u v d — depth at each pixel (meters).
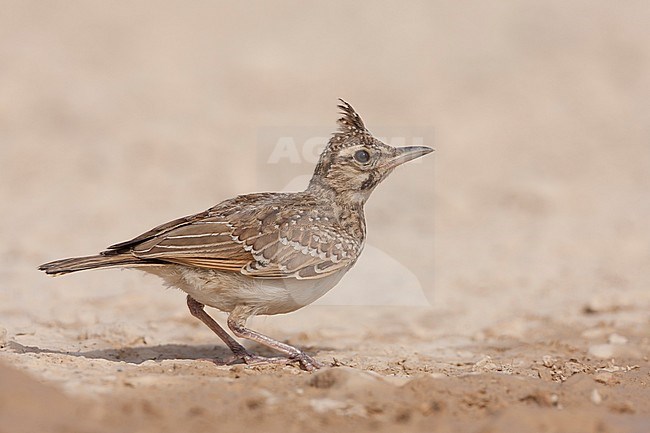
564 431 15.09
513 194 42.62
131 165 45.34
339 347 23.42
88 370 17.84
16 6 66.25
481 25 65.69
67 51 60.03
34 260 31.89
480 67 59.72
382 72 58.16
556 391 17.47
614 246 35.44
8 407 14.16
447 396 16.55
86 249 33.50
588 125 53.00
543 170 46.44
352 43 62.47
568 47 62.25
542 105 55.25
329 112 51.81
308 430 14.94
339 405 15.95
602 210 40.75
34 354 19.45
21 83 54.66
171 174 44.28
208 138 48.44
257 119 50.94
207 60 59.44
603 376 19.36
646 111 54.62
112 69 58.06
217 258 19.50
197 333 24.12
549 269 32.59
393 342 24.22
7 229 36.09
